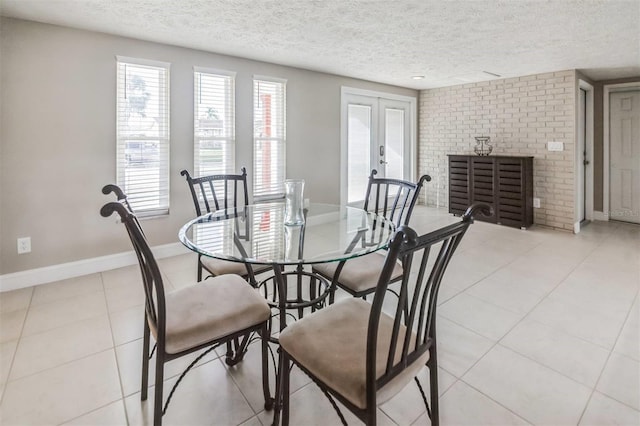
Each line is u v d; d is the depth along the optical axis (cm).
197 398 162
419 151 638
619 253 370
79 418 149
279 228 219
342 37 322
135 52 324
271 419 150
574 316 234
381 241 188
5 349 197
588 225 502
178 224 363
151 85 337
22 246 284
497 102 523
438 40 330
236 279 175
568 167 461
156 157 345
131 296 268
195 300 153
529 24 287
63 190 299
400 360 116
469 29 300
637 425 143
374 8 256
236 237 199
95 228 316
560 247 394
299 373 181
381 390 109
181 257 358
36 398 160
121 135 324
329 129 490
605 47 351
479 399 159
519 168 477
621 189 514
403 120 605
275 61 408
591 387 166
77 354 193
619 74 476
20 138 279
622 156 508
